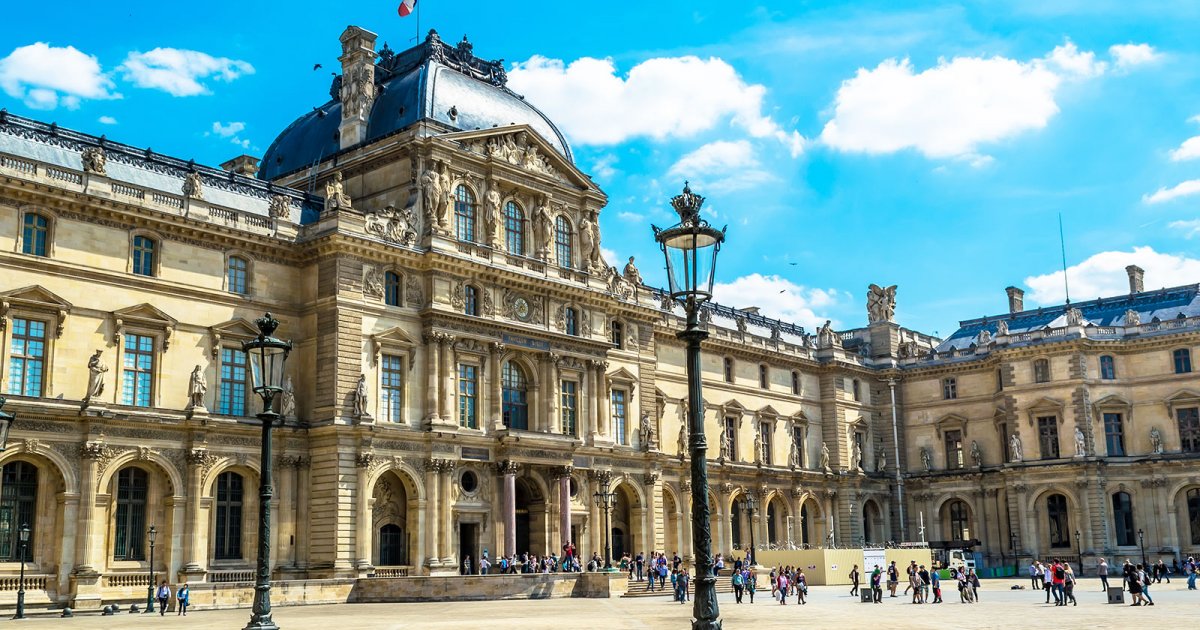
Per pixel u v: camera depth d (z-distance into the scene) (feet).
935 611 207.21
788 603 239.71
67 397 224.12
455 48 325.62
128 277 236.02
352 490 253.85
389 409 265.95
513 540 278.87
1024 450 415.03
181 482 238.07
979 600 249.55
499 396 286.46
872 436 447.01
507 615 193.06
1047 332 416.67
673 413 366.43
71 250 228.63
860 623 174.40
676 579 238.48
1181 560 388.78
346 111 309.83
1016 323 467.52
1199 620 177.06
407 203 282.36
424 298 277.44
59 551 219.41
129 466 233.14
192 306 246.27
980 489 427.33
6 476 217.36
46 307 222.69
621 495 333.01
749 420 395.75
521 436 284.20
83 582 219.41
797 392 422.00
